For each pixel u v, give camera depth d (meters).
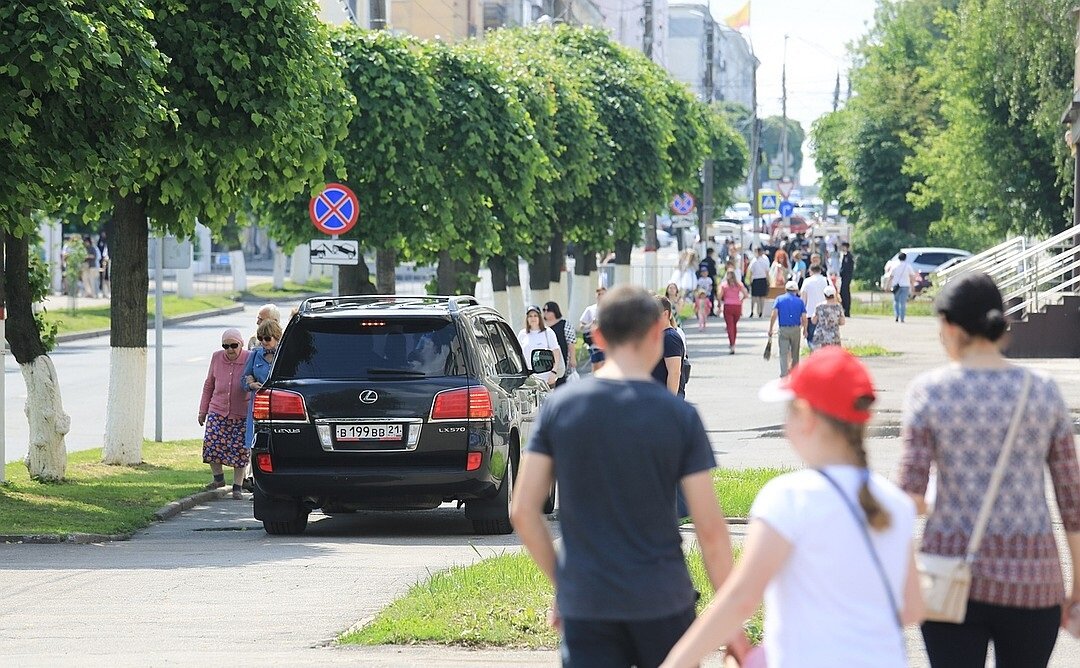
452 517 38.16
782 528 9.88
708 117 166.12
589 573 11.39
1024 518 12.28
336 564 28.77
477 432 32.75
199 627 22.02
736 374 74.19
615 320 11.67
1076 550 12.43
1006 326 12.49
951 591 12.18
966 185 117.88
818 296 75.12
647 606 11.34
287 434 32.91
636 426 11.38
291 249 62.03
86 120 37.06
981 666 12.62
